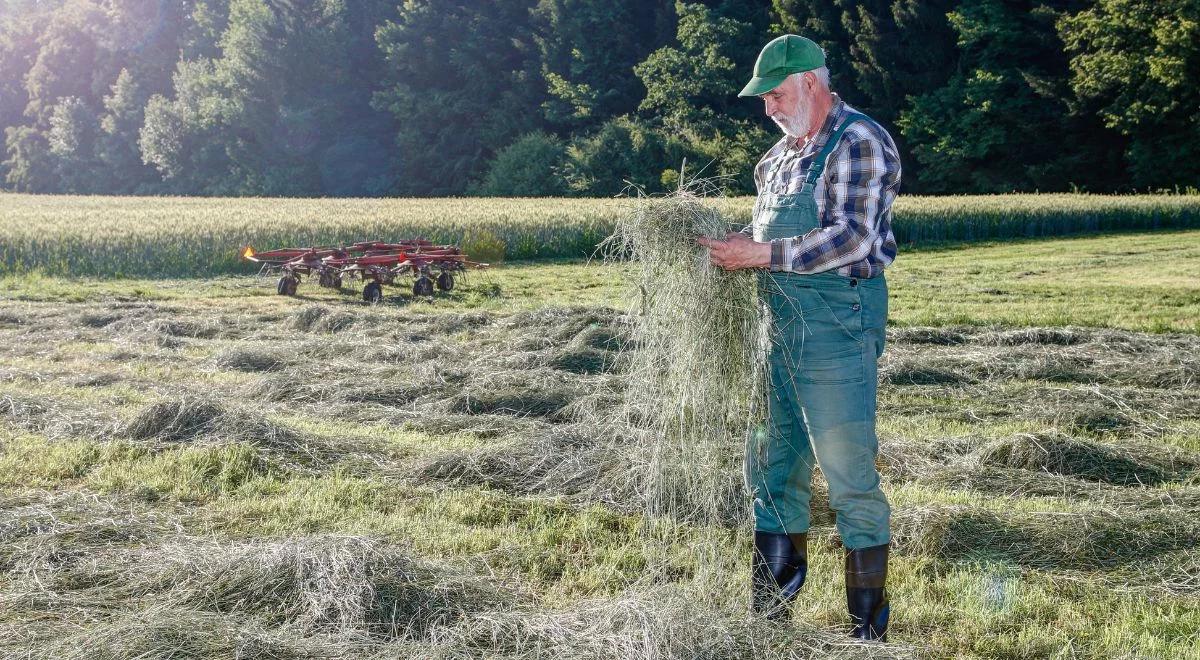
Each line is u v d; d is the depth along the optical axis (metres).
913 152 51.69
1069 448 5.56
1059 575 3.87
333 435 5.95
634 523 4.38
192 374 8.16
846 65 53.72
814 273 2.97
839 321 2.97
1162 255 22.05
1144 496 4.82
